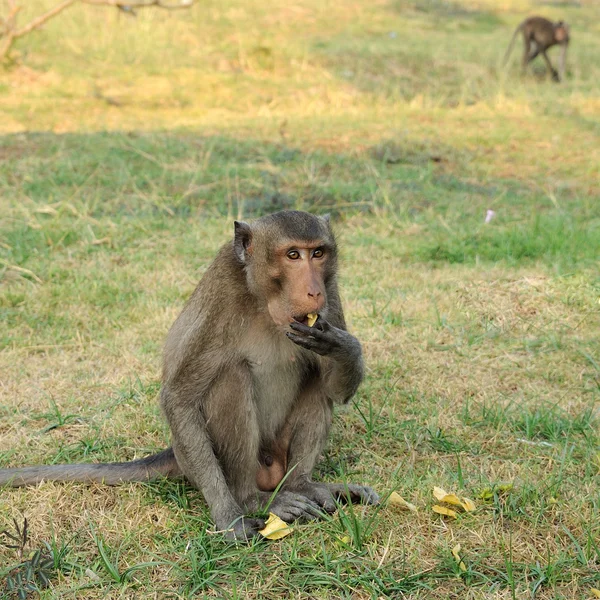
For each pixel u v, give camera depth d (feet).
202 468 20.56
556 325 34.22
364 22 117.70
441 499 21.03
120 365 30.76
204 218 47.67
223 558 19.26
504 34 122.52
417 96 83.10
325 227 20.40
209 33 100.01
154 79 81.82
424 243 43.86
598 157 62.64
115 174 53.42
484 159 61.87
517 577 18.52
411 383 29.40
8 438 25.50
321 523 20.48
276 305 19.97
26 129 65.26
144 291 37.83
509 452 24.66
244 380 21.02
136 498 21.83
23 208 45.65
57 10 80.07
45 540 20.20
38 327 34.04
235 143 61.62
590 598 17.85
